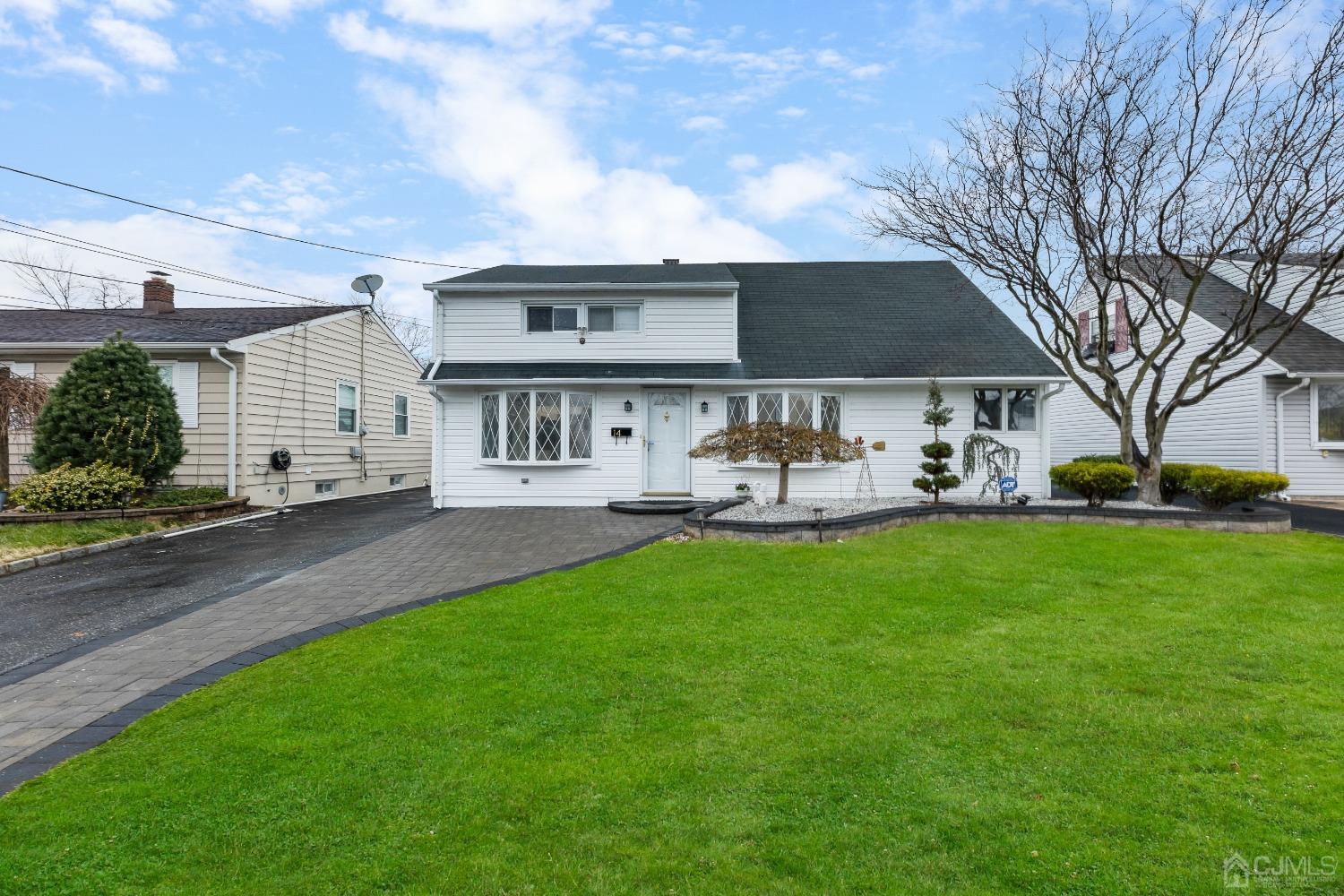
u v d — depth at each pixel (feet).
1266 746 10.39
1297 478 44.93
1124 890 7.26
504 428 41.88
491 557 26.37
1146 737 10.73
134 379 36.42
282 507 43.55
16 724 11.89
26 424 38.47
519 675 13.50
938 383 40.60
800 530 27.53
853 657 14.48
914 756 10.20
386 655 14.70
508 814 8.77
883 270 55.93
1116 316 56.70
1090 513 31.86
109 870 7.70
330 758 10.21
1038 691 12.62
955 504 33.86
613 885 7.42
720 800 9.08
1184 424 51.57
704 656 14.55
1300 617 17.13
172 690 13.26
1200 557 24.13
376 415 59.36
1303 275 48.08
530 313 43.86
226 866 7.79
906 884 7.39
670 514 38.68
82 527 30.71
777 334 45.83
